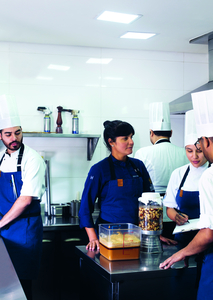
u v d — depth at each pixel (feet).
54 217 9.50
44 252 8.51
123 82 10.61
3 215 6.89
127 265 4.53
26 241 6.71
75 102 10.28
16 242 6.68
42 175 6.99
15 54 9.85
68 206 9.73
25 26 8.48
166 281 4.46
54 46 10.10
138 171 6.05
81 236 8.69
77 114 10.25
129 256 4.77
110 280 4.17
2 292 3.79
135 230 4.82
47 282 8.52
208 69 10.89
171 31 8.89
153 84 10.84
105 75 10.47
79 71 10.28
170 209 6.27
